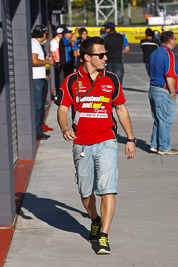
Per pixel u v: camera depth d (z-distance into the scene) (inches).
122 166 457.1
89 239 285.3
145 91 1083.9
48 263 258.5
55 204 350.6
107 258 263.4
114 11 2758.4
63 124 266.2
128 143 277.6
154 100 493.7
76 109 268.4
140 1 2844.5
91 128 266.5
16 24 462.9
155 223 312.0
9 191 308.2
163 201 354.3
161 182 402.6
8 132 309.4
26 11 465.1
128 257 264.5
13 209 319.0
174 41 485.7
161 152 503.2
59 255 268.1
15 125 472.1
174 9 2506.2
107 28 863.1
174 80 485.1
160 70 486.3
